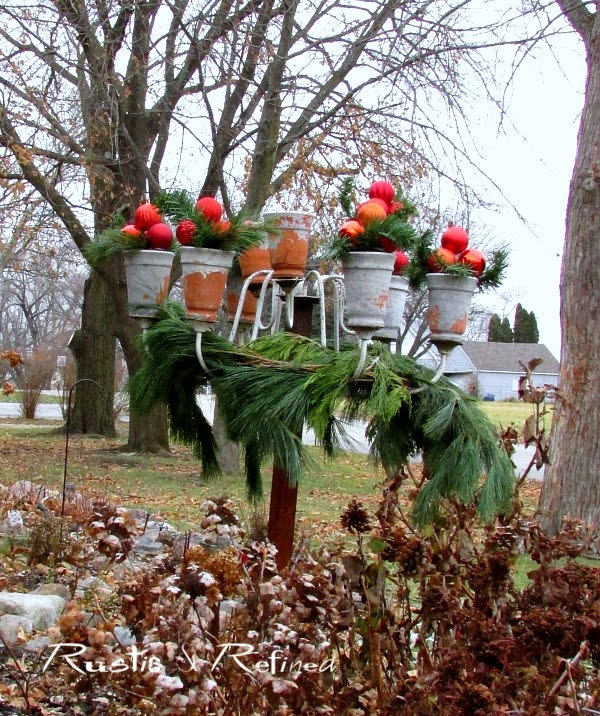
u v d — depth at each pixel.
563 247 8.36
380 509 2.75
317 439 2.86
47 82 12.60
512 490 2.79
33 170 13.22
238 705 2.18
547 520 8.12
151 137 14.54
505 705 1.98
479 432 2.77
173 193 3.02
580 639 2.21
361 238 2.63
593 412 8.05
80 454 14.80
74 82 13.22
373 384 2.72
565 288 8.25
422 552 2.51
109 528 2.55
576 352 8.10
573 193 8.22
